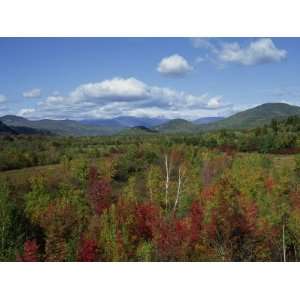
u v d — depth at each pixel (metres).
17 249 21.45
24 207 24.62
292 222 22.73
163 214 26.05
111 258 22.66
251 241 22.59
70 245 22.69
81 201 27.23
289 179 28.78
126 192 29.12
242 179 28.75
